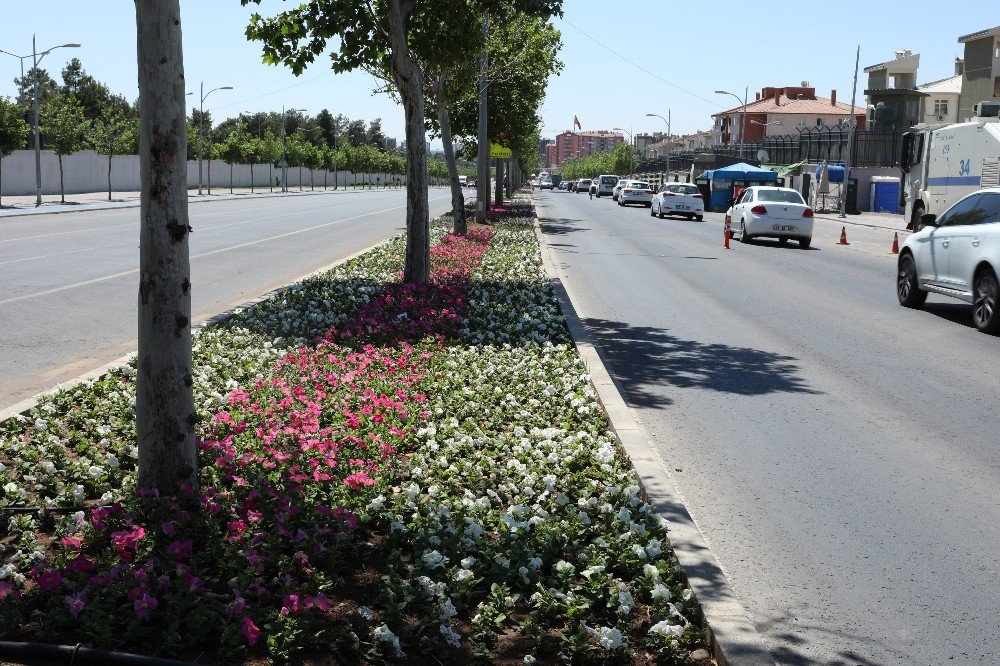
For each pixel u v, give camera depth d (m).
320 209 46.62
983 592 4.60
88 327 11.16
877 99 70.88
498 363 9.04
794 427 7.58
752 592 4.56
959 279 12.65
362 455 6.00
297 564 4.33
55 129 46.19
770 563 4.91
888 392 8.82
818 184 54.34
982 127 23.06
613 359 10.26
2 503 5.05
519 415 7.19
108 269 17.12
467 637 3.90
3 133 40.78
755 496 5.93
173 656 3.65
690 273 19.30
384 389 7.84
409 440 6.50
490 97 34.06
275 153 99.75
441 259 19.09
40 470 5.58
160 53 4.71
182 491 4.95
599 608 4.18
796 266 21.12
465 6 14.69
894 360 10.32
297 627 3.74
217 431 6.48
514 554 4.47
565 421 7.13
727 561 4.93
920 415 7.98
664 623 3.86
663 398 8.50
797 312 13.91
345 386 7.82
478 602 4.21
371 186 134.62
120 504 4.79
